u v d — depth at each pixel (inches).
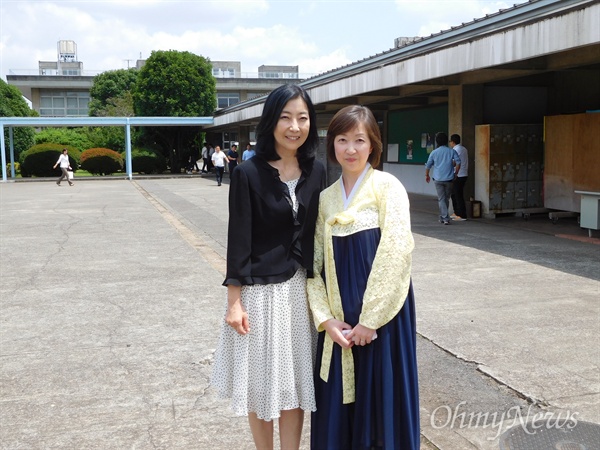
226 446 124.3
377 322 91.8
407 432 94.8
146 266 304.5
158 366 167.5
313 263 100.7
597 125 398.3
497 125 454.6
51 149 1263.5
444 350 174.9
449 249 333.4
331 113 783.1
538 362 164.2
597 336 184.5
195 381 157.2
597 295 231.3
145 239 395.9
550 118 442.3
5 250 356.8
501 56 334.6
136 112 1446.9
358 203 96.8
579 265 285.6
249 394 99.3
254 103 884.6
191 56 1439.5
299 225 99.0
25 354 177.6
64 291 253.6
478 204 462.6
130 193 806.5
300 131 97.7
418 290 243.3
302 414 105.3
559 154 434.9
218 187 898.7
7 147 1481.3
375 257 93.6
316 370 100.5
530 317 204.5
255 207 97.4
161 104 1407.5
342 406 97.2
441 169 433.1
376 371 95.0
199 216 521.3
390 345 95.0
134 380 158.1
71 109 2341.3
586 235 370.0
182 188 888.3
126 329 200.1
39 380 158.4
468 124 486.0
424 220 460.1
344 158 97.6
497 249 331.3
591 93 465.4
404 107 714.8
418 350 175.2
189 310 221.9
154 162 1326.3
